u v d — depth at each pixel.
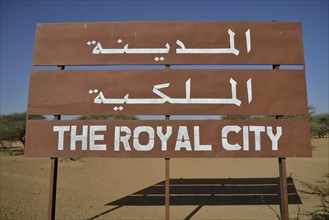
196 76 6.12
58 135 6.06
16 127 25.50
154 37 6.27
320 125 34.62
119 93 6.12
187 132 5.97
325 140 30.77
